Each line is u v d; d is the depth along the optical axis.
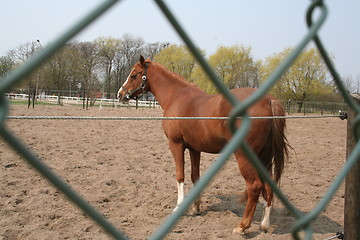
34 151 7.77
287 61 0.98
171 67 31.33
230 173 6.88
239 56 33.34
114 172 6.46
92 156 7.71
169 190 5.63
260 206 5.09
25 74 0.53
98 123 13.76
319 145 10.80
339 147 10.52
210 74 0.87
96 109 24.16
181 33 0.77
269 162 3.92
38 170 0.62
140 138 10.66
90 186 5.54
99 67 41.75
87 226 3.95
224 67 34.12
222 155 0.88
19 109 18.81
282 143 3.85
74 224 4.02
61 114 17.16
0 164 6.26
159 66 5.17
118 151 8.45
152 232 3.91
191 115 4.23
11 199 4.62
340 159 8.62
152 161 7.64
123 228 4.00
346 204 2.67
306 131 14.72
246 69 33.78
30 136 9.60
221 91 0.91
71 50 33.12
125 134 11.30
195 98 4.39
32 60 0.53
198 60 0.84
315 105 30.94
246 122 0.92
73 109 22.31
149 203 4.93
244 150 0.97
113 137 10.52
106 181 5.80
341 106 29.27
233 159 8.16
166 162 7.64
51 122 13.23
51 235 3.64
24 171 6.01
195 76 22.12
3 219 3.99
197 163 4.77
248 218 3.84
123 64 43.16
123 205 4.81
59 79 33.09
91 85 34.41
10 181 5.38
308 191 5.80
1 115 0.53
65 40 0.56
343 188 6.11
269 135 3.84
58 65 32.66
